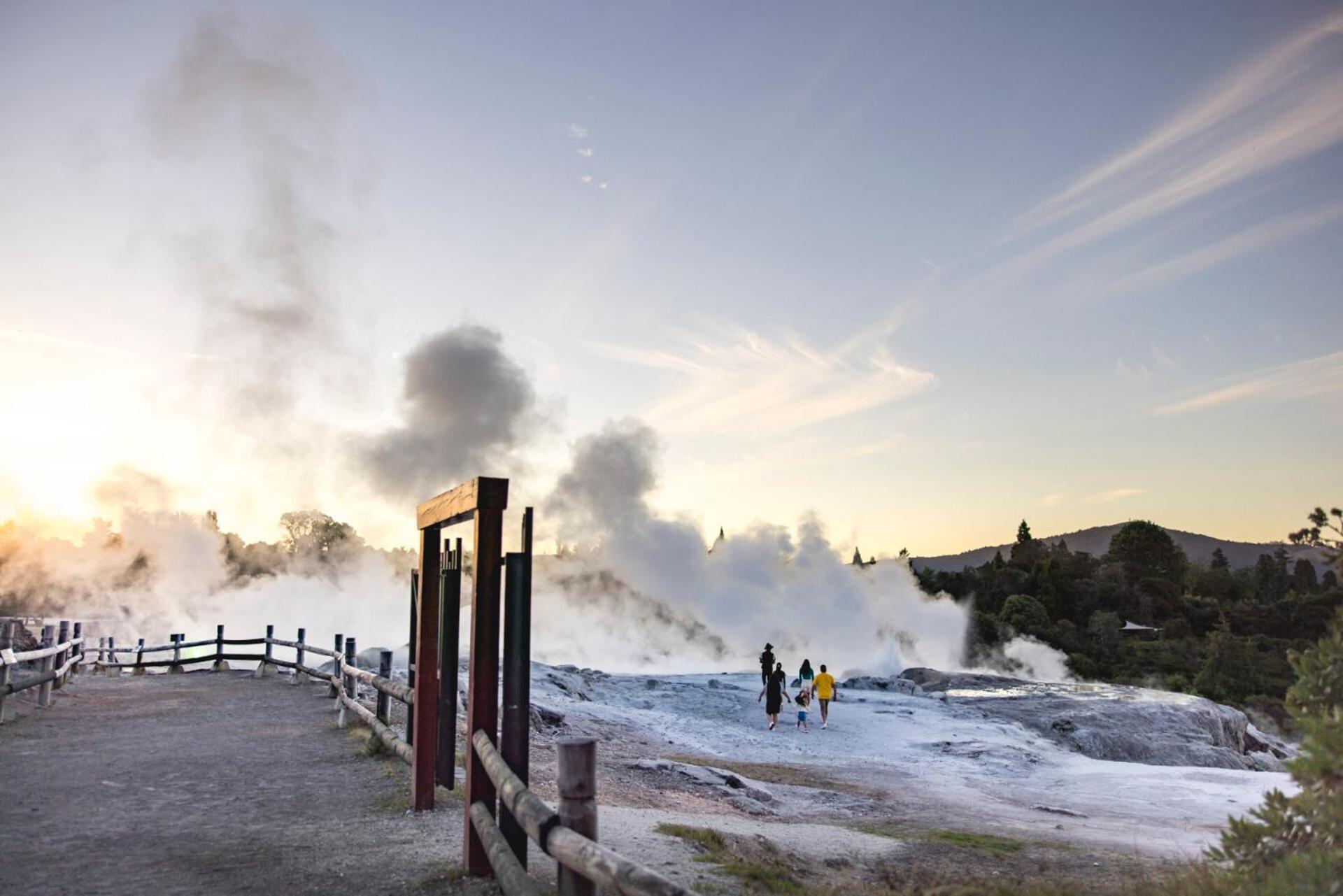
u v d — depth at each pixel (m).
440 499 6.78
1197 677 81.94
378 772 9.31
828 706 28.28
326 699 16.36
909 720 26.53
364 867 5.86
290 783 8.80
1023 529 150.75
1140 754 27.22
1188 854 10.10
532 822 4.11
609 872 3.15
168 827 7.03
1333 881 3.75
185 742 11.30
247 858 6.12
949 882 8.02
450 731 7.52
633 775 13.61
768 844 8.67
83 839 6.65
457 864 5.89
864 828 11.80
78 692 16.84
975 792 17.22
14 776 8.98
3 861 6.01
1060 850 10.27
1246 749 32.81
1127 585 119.19
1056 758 22.08
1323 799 4.08
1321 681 4.20
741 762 18.94
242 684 19.38
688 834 8.21
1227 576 149.88
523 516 5.39
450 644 7.53
